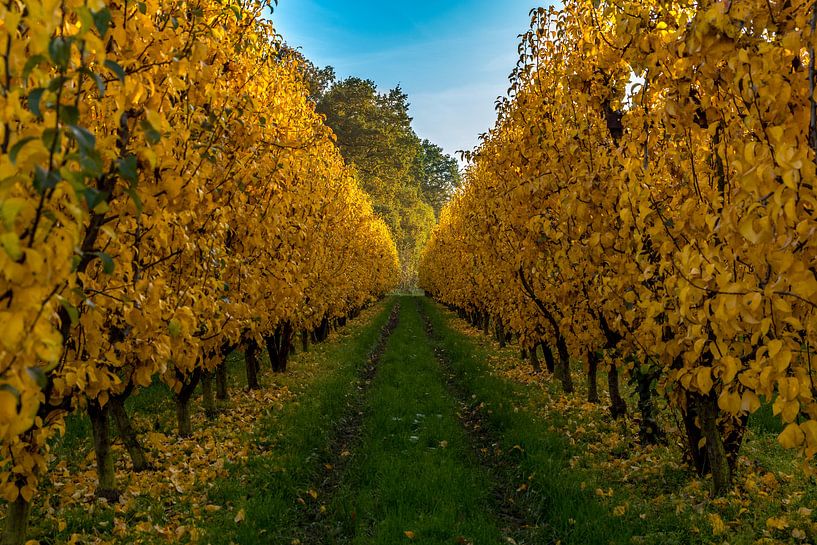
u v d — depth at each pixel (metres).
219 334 6.71
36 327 1.96
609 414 9.18
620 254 5.42
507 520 5.75
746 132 3.47
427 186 91.06
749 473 6.06
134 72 3.10
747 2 3.01
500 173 9.50
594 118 6.27
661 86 4.02
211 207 5.36
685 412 5.79
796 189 2.49
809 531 4.55
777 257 2.78
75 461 6.87
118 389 4.74
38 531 4.79
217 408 9.77
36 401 2.19
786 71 2.96
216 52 5.18
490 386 11.44
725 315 3.01
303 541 5.30
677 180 4.65
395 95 47.75
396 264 53.69
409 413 9.41
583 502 5.53
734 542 4.50
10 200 1.65
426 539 4.94
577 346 8.90
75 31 2.57
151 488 5.90
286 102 8.97
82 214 1.93
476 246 12.05
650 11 4.21
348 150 41.41
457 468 6.62
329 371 13.86
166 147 3.31
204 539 4.85
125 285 3.75
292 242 8.73
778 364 2.83
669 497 5.66
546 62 7.53
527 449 7.27
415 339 21.30
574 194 5.65
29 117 1.97
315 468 7.18
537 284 9.82
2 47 1.94
